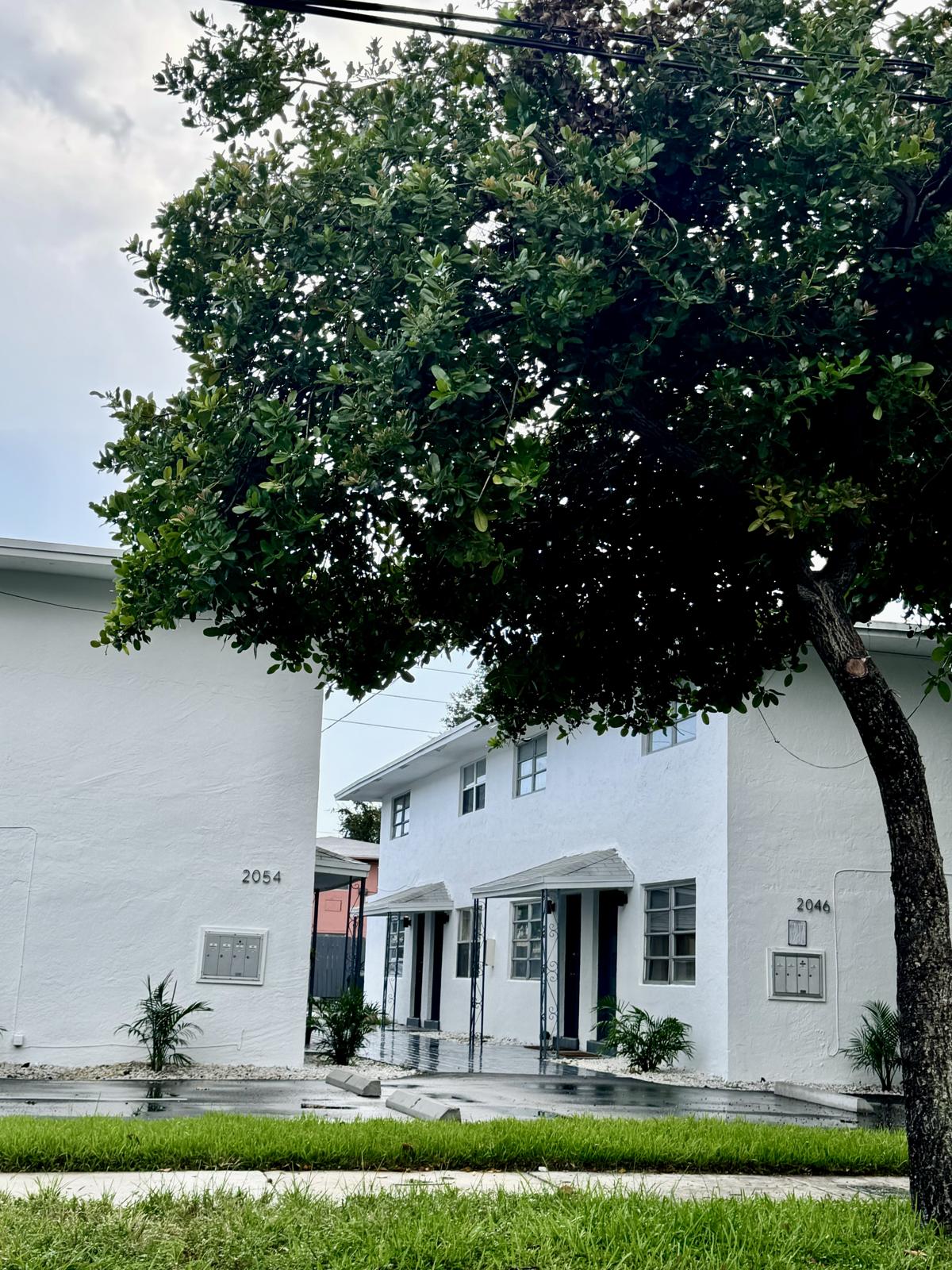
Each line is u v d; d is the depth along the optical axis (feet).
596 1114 37.68
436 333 21.03
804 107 22.02
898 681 59.82
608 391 23.18
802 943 56.39
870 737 22.40
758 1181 25.08
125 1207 18.42
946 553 26.05
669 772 62.80
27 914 47.98
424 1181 22.40
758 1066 54.39
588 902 70.64
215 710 51.55
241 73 24.68
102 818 49.47
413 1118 33.76
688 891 60.13
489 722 30.99
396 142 23.66
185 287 24.73
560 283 21.33
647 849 64.13
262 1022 49.75
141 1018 48.21
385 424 21.36
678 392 25.17
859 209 22.45
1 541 47.83
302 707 52.65
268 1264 15.94
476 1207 19.38
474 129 24.89
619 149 22.48
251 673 52.31
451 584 26.48
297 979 50.47
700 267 23.02
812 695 59.41
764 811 57.21
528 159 22.88
